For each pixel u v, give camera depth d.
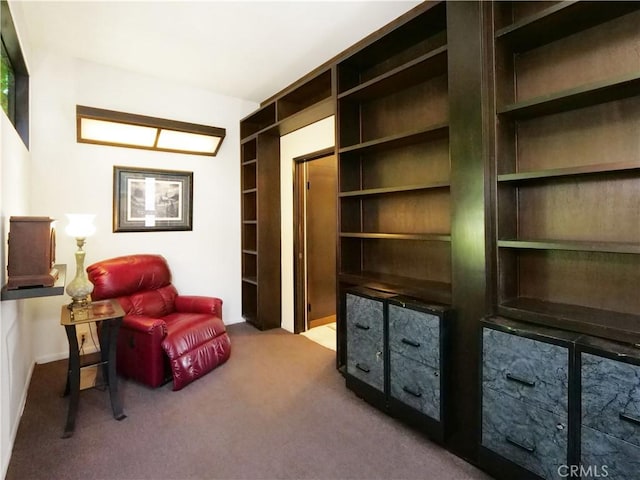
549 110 1.71
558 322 1.51
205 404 2.40
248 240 4.36
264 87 3.93
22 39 2.43
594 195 1.64
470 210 1.79
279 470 1.76
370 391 2.32
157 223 3.76
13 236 1.81
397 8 2.44
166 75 3.59
